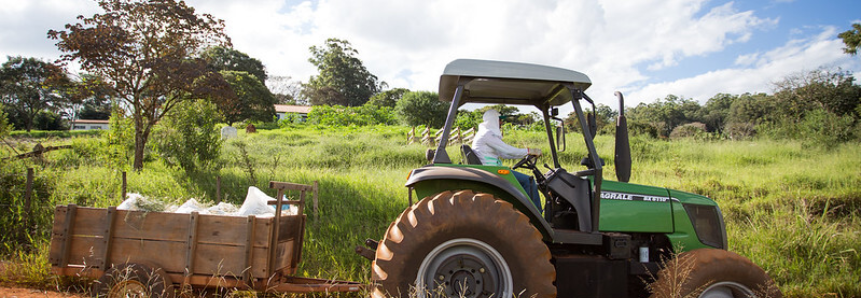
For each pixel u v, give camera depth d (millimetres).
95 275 3430
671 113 62500
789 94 24703
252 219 3354
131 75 9641
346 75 90375
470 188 3506
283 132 28875
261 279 3424
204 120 10539
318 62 91625
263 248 3369
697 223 3811
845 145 14523
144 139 9969
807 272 5051
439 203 3154
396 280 3049
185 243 3385
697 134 19938
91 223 3457
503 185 3307
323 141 19438
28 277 4188
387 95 73625
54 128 63250
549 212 3906
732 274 3316
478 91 4152
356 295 4031
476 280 3156
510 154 4027
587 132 3607
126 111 10266
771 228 6109
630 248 3600
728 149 14773
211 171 9703
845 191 8281
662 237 3822
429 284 3107
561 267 3504
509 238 3119
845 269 4988
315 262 4941
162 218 3422
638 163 12898
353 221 6180
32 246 5188
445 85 3979
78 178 7879
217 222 3389
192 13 9961
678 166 11484
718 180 9719
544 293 3102
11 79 56000
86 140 12016
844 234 5785
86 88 9539
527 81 3656
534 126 19844
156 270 3281
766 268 5078
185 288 3332
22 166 7246
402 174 10453
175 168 9828
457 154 13227
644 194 3732
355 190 7691
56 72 9602
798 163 12367
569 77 3609
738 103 37969
